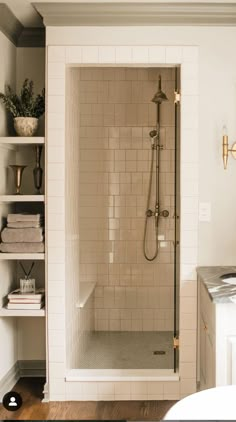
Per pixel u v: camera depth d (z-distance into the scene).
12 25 3.13
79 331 3.52
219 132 2.96
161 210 4.23
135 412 2.80
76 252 3.44
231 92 2.95
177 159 3.02
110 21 2.91
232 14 2.89
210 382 2.52
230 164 2.97
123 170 4.24
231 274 2.72
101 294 4.25
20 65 3.39
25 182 3.42
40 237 2.99
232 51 2.94
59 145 2.96
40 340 3.45
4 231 3.01
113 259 4.26
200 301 2.93
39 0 2.80
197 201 2.96
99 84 4.22
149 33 2.93
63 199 2.97
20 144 3.22
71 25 2.93
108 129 4.23
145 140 4.23
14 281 3.37
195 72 2.94
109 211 4.24
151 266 4.25
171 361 3.48
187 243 2.96
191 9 2.86
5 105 3.08
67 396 2.98
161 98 3.87
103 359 3.54
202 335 2.85
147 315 4.26
